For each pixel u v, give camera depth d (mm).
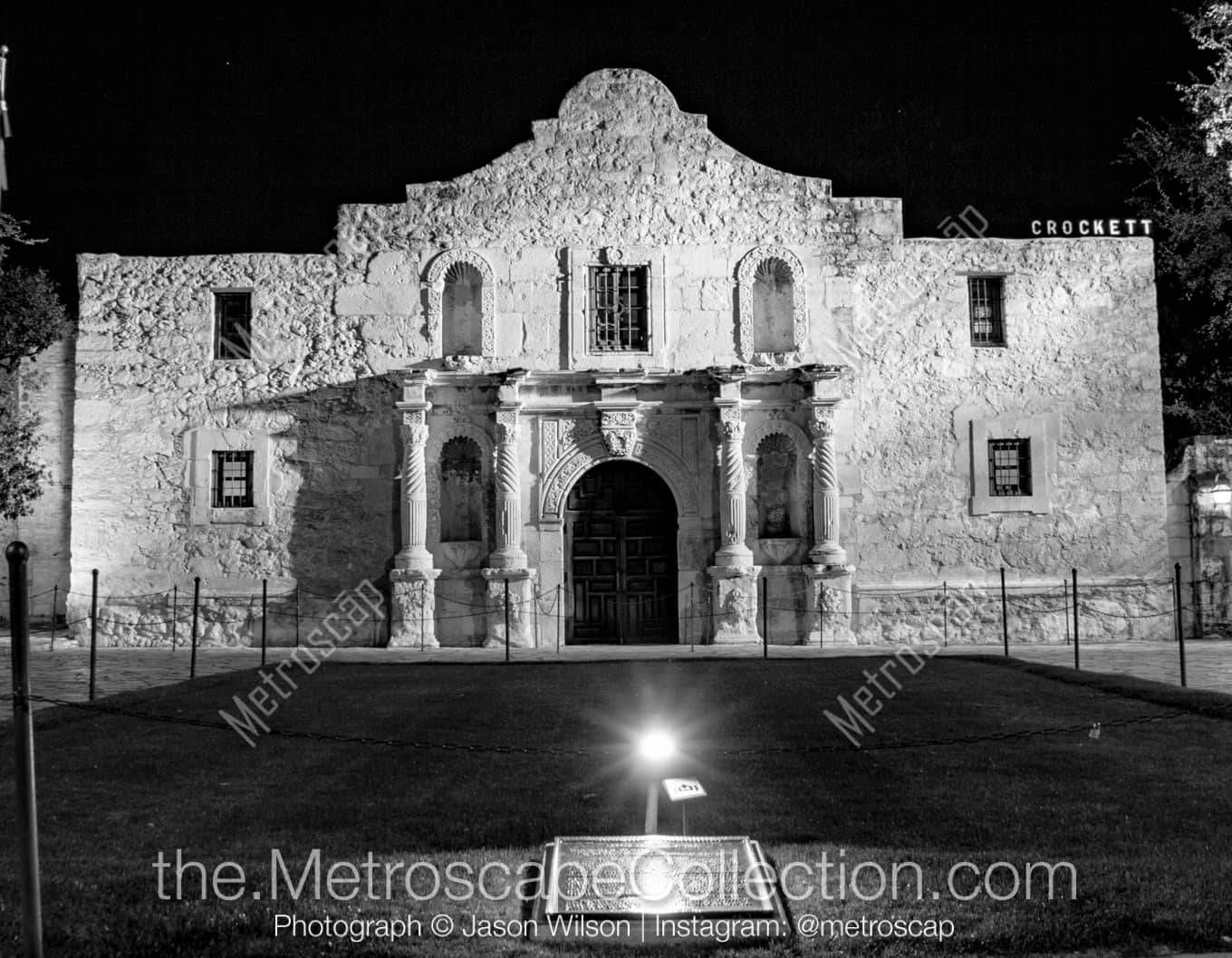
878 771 12062
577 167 30578
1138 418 30625
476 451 30547
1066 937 7402
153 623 29750
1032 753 12945
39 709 16781
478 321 30641
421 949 7309
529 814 10359
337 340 30297
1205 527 31219
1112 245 31000
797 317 30297
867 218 30641
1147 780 11570
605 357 30094
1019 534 30188
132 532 30016
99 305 30453
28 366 33688
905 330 30484
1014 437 30375
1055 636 29875
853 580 29844
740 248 30453
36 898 7059
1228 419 35375
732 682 19594
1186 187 36469
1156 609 30203
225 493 30234
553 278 30344
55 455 33688
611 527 30219
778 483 30516
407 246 30422
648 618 30031
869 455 30141
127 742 14094
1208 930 7453
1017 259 30812
